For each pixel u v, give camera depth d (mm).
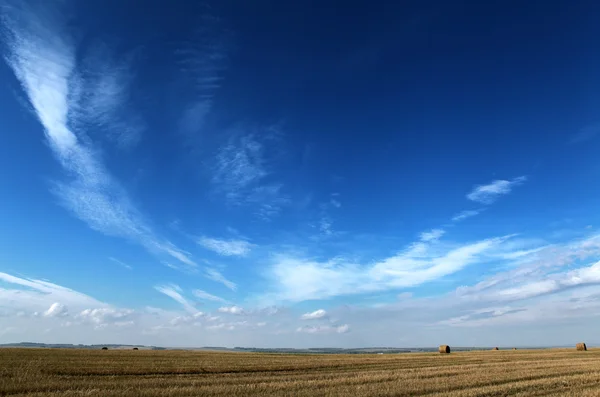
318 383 24516
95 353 49031
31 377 24438
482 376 28109
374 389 21938
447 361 46125
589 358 48688
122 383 23500
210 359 45938
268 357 53531
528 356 54969
